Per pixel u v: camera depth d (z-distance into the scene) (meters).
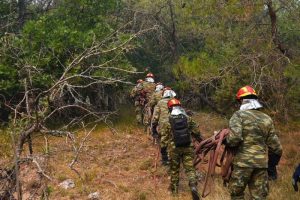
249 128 4.82
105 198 7.23
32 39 11.66
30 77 5.39
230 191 4.94
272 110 10.60
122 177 8.48
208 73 10.16
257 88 10.20
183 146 6.64
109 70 12.42
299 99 11.01
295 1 9.45
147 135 11.63
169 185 7.46
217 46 10.80
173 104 6.90
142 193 7.30
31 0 14.48
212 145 5.27
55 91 5.79
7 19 13.24
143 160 9.65
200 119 13.57
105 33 12.47
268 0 9.17
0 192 4.89
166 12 16.03
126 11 15.59
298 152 9.48
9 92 11.70
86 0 12.95
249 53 9.94
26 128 5.25
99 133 11.82
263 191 4.80
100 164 9.20
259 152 4.77
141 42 15.60
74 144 5.05
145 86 12.90
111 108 14.11
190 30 14.30
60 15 13.37
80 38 11.96
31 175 6.97
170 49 16.45
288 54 9.75
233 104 12.89
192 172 6.62
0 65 11.11
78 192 7.45
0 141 8.27
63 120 12.21
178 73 11.57
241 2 9.05
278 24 10.37
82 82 12.43
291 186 7.11
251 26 10.12
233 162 4.91
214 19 10.43
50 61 11.62
